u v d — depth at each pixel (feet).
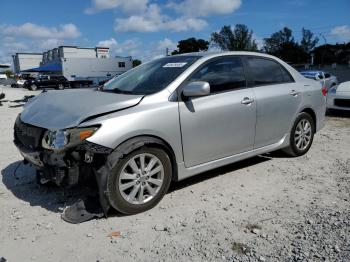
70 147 10.78
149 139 11.73
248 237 10.18
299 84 17.57
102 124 10.98
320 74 63.31
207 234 10.40
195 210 12.02
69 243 10.08
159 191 12.28
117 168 11.17
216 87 13.94
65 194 13.46
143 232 10.61
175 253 9.48
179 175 12.97
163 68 14.30
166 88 12.66
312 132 18.47
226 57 14.78
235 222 11.09
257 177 15.15
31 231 10.77
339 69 172.86
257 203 12.49
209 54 14.43
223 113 13.78
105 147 10.87
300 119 17.58
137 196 11.80
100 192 11.06
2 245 10.03
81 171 11.05
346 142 21.20
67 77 138.92
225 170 16.12
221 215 11.60
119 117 11.30
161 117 12.04
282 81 16.94
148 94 12.51
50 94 15.16
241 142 14.78
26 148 12.42
